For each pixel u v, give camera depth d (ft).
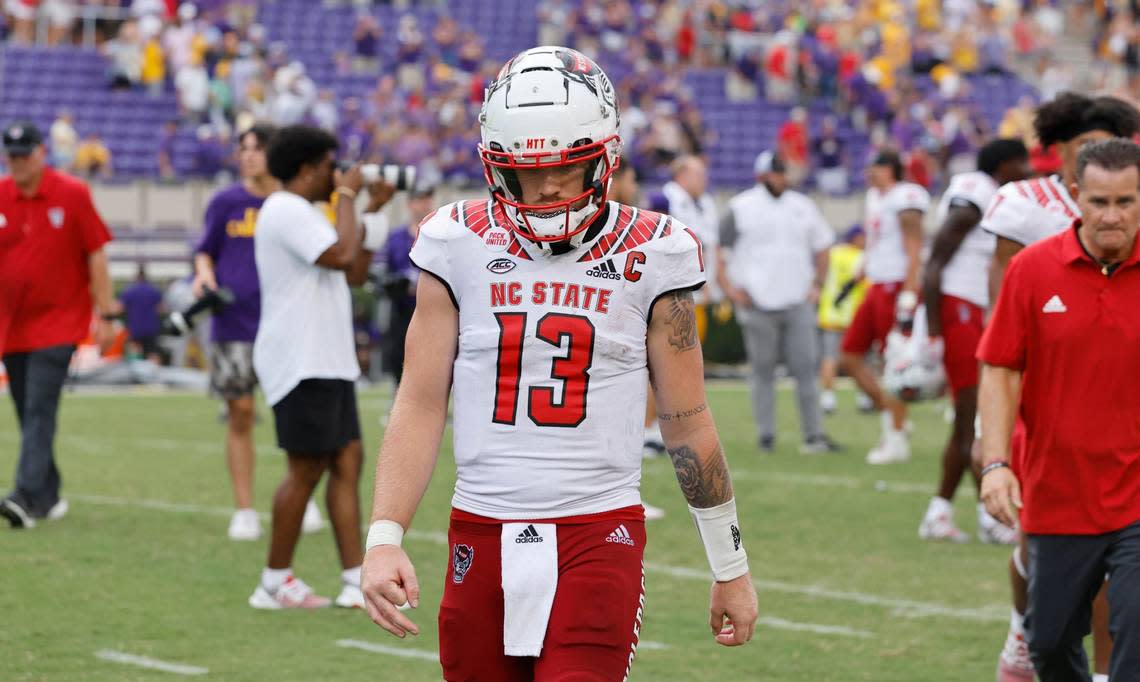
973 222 100.32
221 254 105.70
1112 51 406.82
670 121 323.98
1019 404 56.29
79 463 141.79
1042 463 54.75
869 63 378.32
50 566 92.94
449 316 42.04
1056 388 54.29
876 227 142.61
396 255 155.43
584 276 40.96
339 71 344.28
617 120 41.29
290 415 80.53
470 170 310.65
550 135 39.86
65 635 76.13
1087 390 53.72
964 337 100.27
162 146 300.40
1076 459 53.83
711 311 255.50
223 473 136.36
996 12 416.67
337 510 83.61
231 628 78.48
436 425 42.37
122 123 313.12
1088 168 53.11
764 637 76.79
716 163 345.72
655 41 370.32
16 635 76.02
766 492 124.57
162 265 273.13
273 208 81.25
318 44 353.51
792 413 195.52
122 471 136.77
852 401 216.33
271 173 84.33
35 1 327.47
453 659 41.47
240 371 103.71
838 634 77.46
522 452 40.81
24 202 106.63
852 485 128.77
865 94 359.05
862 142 351.87
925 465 142.51
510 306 40.96
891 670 70.59
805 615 81.76
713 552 43.34
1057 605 54.85
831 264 198.29
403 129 311.47
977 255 100.83
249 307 103.96
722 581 43.39
